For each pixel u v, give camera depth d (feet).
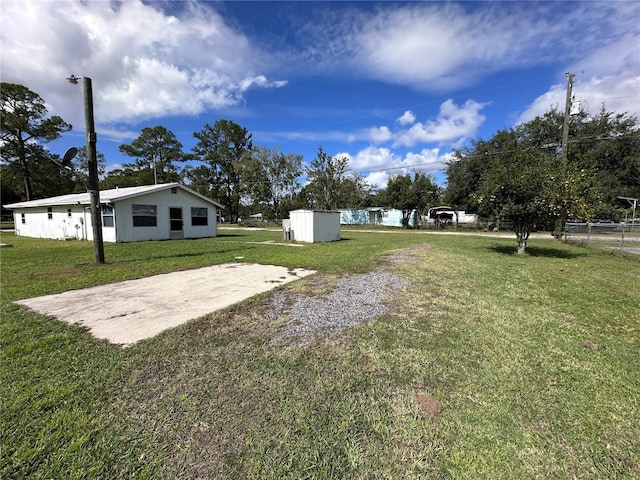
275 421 6.22
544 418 6.36
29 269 22.99
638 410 6.62
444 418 6.34
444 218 117.08
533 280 19.01
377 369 8.25
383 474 5.00
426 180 96.43
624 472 5.04
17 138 90.38
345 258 27.37
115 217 44.16
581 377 7.93
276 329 10.94
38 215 58.44
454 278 18.94
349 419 6.28
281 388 7.38
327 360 8.73
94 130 25.20
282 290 16.17
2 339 10.19
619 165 71.26
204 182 137.49
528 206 28.55
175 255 30.68
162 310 13.30
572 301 14.55
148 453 5.40
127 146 129.59
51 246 39.81
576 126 75.05
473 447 5.57
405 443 5.66
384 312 12.66
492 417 6.37
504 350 9.41
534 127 79.77
